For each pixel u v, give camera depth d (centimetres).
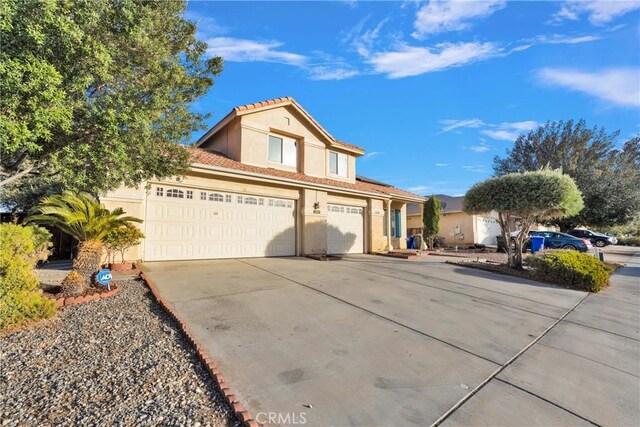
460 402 305
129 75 473
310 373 345
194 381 310
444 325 521
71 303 527
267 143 1317
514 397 319
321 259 1232
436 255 1633
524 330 520
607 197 2391
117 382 301
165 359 350
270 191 1231
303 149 1449
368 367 365
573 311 651
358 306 600
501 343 459
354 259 1318
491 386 338
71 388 290
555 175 1011
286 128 1391
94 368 326
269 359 371
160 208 975
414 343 442
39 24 354
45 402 269
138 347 377
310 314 538
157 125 561
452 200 2850
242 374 334
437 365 380
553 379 360
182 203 1020
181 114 584
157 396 281
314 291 694
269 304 579
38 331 416
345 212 1584
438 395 315
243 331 448
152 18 502
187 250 1023
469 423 274
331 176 1602
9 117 362
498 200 1069
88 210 599
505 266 1142
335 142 1584
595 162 2509
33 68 349
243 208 1164
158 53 493
